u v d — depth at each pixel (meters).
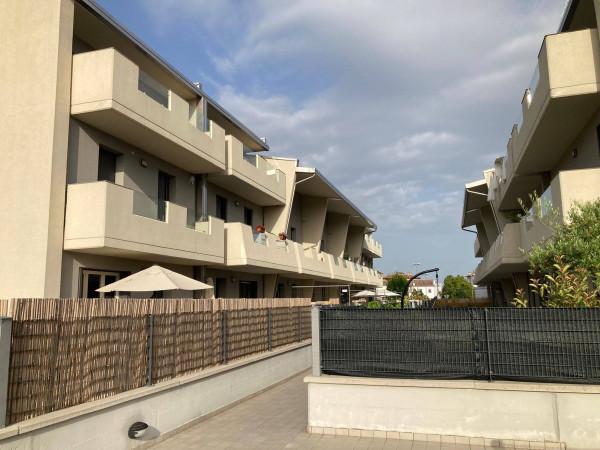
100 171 13.62
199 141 15.94
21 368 4.91
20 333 4.93
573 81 9.95
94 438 5.66
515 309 6.59
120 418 6.13
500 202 19.62
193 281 11.51
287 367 12.73
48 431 5.01
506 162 17.48
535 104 11.57
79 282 12.23
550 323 6.45
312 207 30.17
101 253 12.78
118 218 11.95
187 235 15.16
